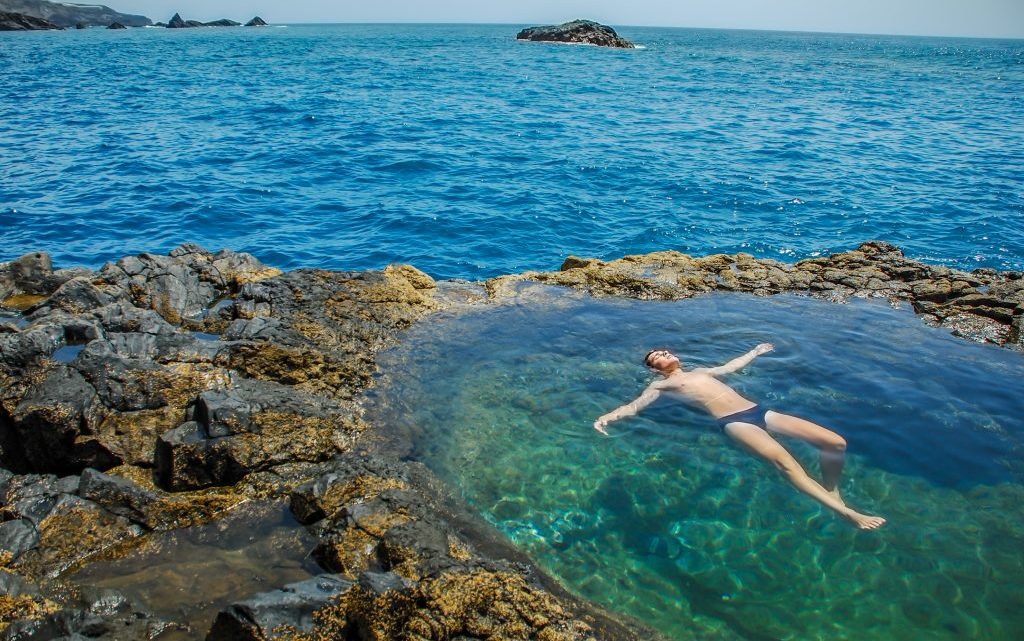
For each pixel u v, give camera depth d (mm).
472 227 16766
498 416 7332
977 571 5320
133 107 33594
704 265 11438
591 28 103750
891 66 79250
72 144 24500
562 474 6453
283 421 6531
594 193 19781
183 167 21578
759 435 6617
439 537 5266
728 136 28891
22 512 5422
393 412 7352
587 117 33656
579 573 5316
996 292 10273
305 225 16781
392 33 173500
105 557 5305
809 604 5047
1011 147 27156
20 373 7008
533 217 17531
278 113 32500
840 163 23812
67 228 15914
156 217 16859
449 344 8836
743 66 70938
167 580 5062
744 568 5379
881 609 5000
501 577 4836
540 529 5781
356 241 15797
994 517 5879
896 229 16812
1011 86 56344
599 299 10344
